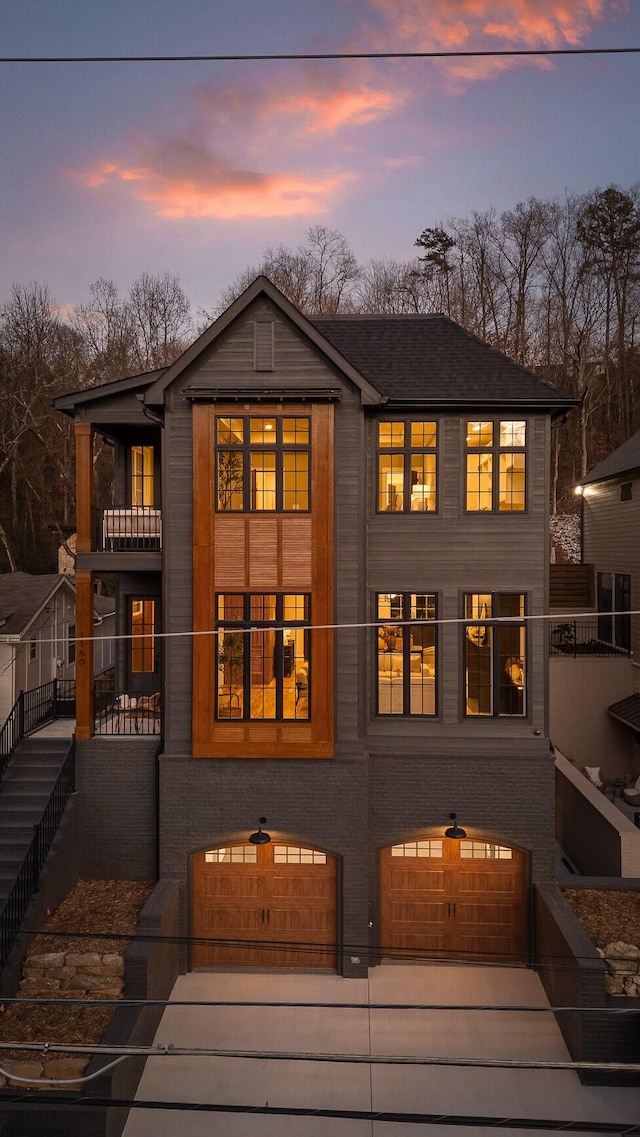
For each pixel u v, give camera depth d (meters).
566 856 16.22
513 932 12.80
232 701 12.62
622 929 11.21
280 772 12.53
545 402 12.78
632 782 17.91
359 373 12.39
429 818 12.89
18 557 37.91
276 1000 11.53
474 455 13.16
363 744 12.67
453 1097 9.48
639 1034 9.71
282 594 12.52
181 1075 9.90
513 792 12.79
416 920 12.92
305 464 12.61
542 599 12.99
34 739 13.80
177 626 12.72
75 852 12.98
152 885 13.05
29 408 37.41
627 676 18.75
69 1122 8.46
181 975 12.28
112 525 14.65
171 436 12.70
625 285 42.12
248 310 12.57
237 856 12.77
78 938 11.23
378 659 13.15
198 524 12.51
